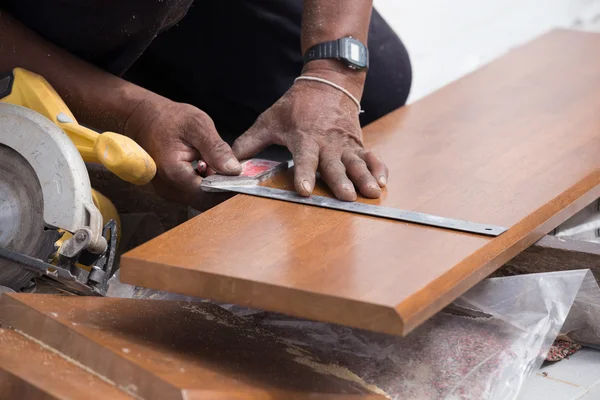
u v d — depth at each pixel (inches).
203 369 52.1
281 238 60.4
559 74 103.7
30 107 72.4
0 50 75.9
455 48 166.7
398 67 102.8
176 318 61.1
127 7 73.9
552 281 65.7
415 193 70.5
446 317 68.2
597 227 79.5
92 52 79.2
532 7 186.2
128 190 92.4
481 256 58.6
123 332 55.8
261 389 51.3
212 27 93.8
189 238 60.1
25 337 56.1
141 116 74.7
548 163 77.3
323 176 70.6
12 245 65.3
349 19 78.2
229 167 71.2
